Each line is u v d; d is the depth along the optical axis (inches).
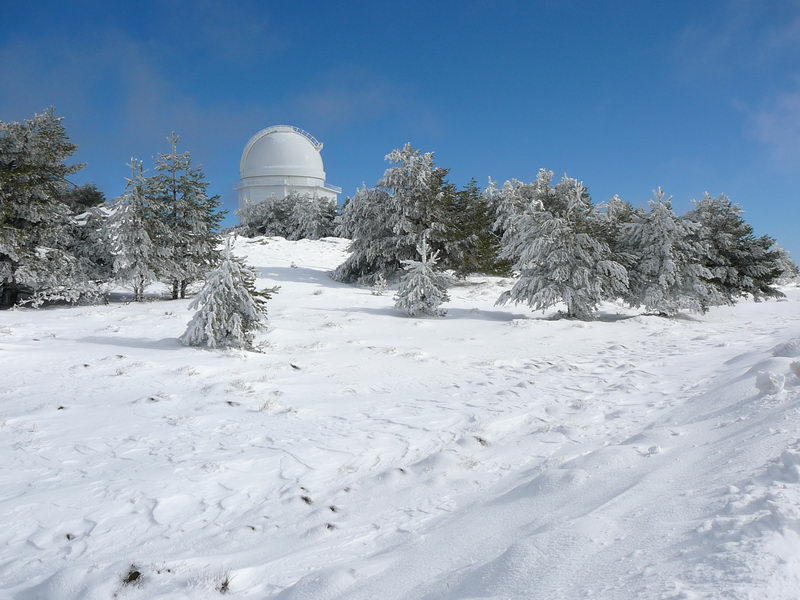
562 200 1289.4
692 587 80.9
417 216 1205.7
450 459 222.5
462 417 299.3
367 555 143.3
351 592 117.4
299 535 164.2
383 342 591.2
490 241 1333.7
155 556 155.3
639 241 888.9
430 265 821.9
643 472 154.6
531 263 807.1
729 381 291.9
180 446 250.7
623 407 296.0
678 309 869.2
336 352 516.1
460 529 146.0
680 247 872.3
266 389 362.0
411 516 171.5
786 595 75.3
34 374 382.3
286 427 281.7
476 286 1232.2
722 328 687.7
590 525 115.0
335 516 178.2
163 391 350.3
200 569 141.9
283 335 591.2
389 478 208.7
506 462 219.8
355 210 1235.9
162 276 917.8
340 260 1525.6
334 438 263.6
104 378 377.1
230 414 304.0
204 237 995.9
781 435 150.6
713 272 1100.5
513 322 730.2
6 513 182.1
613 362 460.4
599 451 187.2
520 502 157.3
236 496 197.8
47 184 899.4
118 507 187.3
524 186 1376.7
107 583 135.9
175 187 975.0
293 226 2149.4
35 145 861.2
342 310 818.8
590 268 814.5
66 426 276.7
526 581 97.5
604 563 97.4
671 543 99.7
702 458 155.8
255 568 139.9
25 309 797.9
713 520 103.6
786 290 1574.8
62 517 179.8
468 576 108.0
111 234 892.0
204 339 498.9
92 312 734.5
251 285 513.7
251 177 2778.1
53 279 818.8
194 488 202.8
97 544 163.3
